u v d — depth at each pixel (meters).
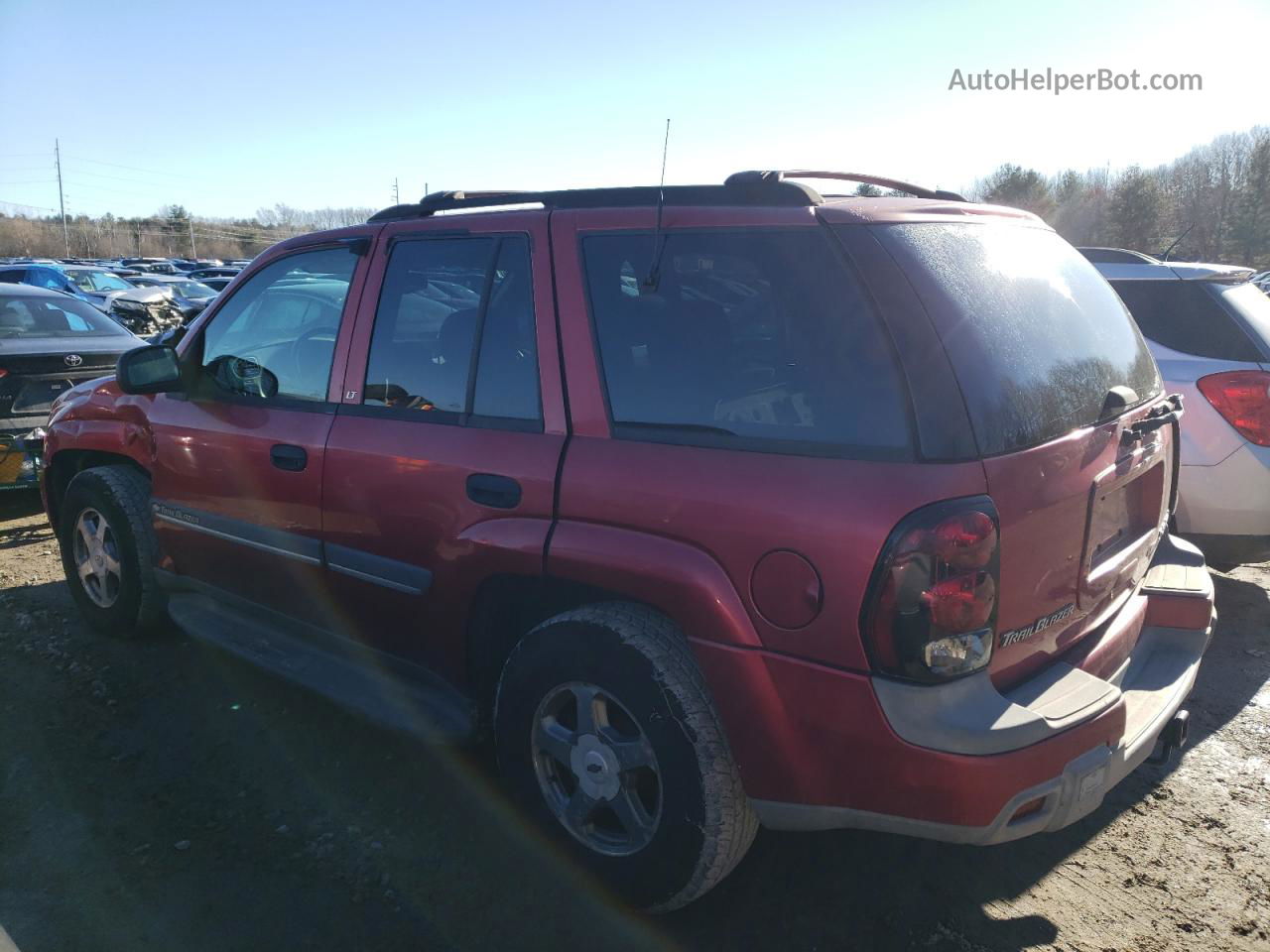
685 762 2.38
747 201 2.54
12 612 4.95
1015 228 2.80
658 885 2.51
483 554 2.75
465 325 2.95
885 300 2.23
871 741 2.14
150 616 4.43
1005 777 2.09
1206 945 2.51
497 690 2.84
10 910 2.69
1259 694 3.91
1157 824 3.05
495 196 3.15
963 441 2.12
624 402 2.56
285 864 2.88
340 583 3.29
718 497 2.30
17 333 7.13
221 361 3.82
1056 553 2.35
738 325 2.43
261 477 3.50
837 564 2.12
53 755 3.52
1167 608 2.97
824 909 2.67
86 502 4.46
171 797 3.24
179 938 2.57
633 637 2.46
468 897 2.73
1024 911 2.65
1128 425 2.66
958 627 2.09
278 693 4.00
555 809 2.77
